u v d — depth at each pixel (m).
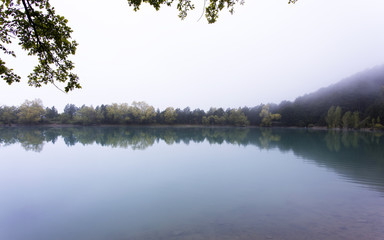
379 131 68.81
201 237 6.24
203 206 8.72
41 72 4.63
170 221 7.39
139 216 7.84
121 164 17.09
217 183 12.04
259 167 16.20
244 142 33.72
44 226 7.22
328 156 20.81
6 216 8.01
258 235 6.26
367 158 19.66
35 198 9.83
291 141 35.34
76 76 4.93
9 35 4.09
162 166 16.44
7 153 21.75
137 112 96.94
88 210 8.45
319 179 12.91
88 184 11.90
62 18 4.28
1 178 13.05
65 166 16.30
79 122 93.44
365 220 7.27
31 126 84.88
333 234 6.28
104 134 47.97
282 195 10.02
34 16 4.02
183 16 5.39
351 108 106.88
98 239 6.36
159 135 47.03
